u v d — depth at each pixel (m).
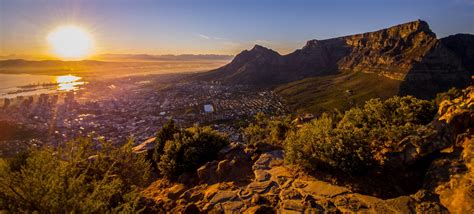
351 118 13.00
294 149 9.84
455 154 7.41
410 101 12.63
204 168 10.81
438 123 8.63
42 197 5.69
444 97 14.38
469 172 6.50
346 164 8.42
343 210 6.68
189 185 10.66
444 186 6.58
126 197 7.16
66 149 7.96
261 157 11.02
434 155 7.96
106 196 6.98
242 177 9.77
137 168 10.09
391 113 11.95
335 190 7.75
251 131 18.52
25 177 5.97
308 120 19.97
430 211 6.01
